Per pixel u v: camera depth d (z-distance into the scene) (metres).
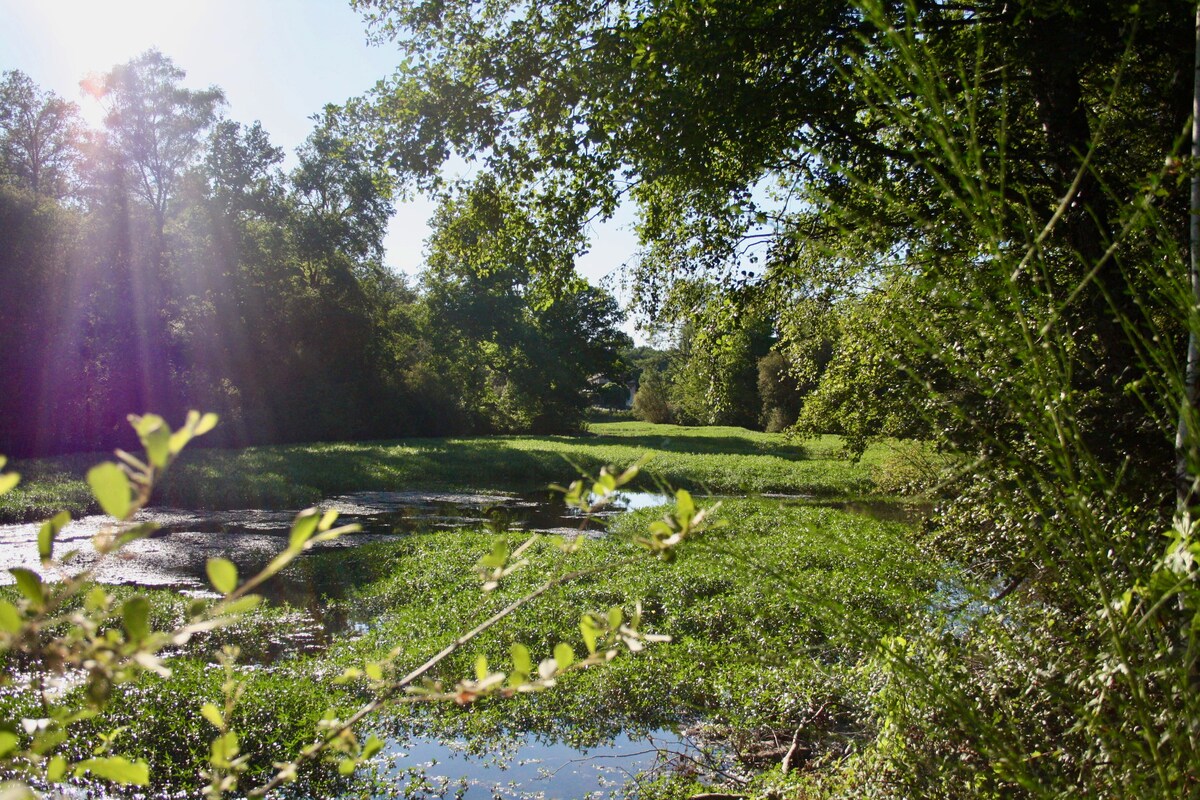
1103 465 3.95
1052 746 2.99
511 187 10.59
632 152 9.55
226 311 40.34
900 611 4.11
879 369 5.67
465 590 13.18
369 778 6.95
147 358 37.03
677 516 1.58
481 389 62.41
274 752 7.04
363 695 8.70
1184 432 2.02
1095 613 2.17
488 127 9.97
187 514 23.27
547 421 63.25
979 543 4.79
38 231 32.00
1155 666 1.99
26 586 0.97
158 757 6.75
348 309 46.00
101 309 35.56
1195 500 2.07
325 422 45.56
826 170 7.84
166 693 7.51
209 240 40.38
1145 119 6.61
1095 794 2.22
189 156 41.03
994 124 6.79
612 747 7.66
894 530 8.55
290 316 43.91
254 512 24.03
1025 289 2.52
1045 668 3.00
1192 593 1.65
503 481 34.50
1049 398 1.87
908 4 1.87
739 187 9.90
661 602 12.18
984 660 3.57
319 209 46.53
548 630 10.55
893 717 3.89
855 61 2.00
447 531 21.55
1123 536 2.40
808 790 5.17
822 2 7.75
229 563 1.02
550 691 8.63
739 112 8.37
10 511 20.66
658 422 81.62
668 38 8.32
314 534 1.06
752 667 8.48
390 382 53.12
